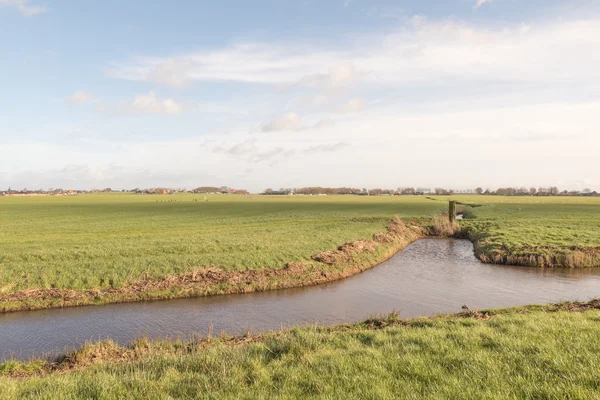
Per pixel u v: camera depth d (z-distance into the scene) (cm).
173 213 7094
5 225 4859
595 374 698
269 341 1002
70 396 696
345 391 676
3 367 1045
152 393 691
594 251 2677
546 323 1075
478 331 1010
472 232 4288
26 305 1700
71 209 8175
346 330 1221
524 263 2628
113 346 1163
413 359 814
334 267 2384
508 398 629
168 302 1808
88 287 1922
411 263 2803
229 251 2727
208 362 844
